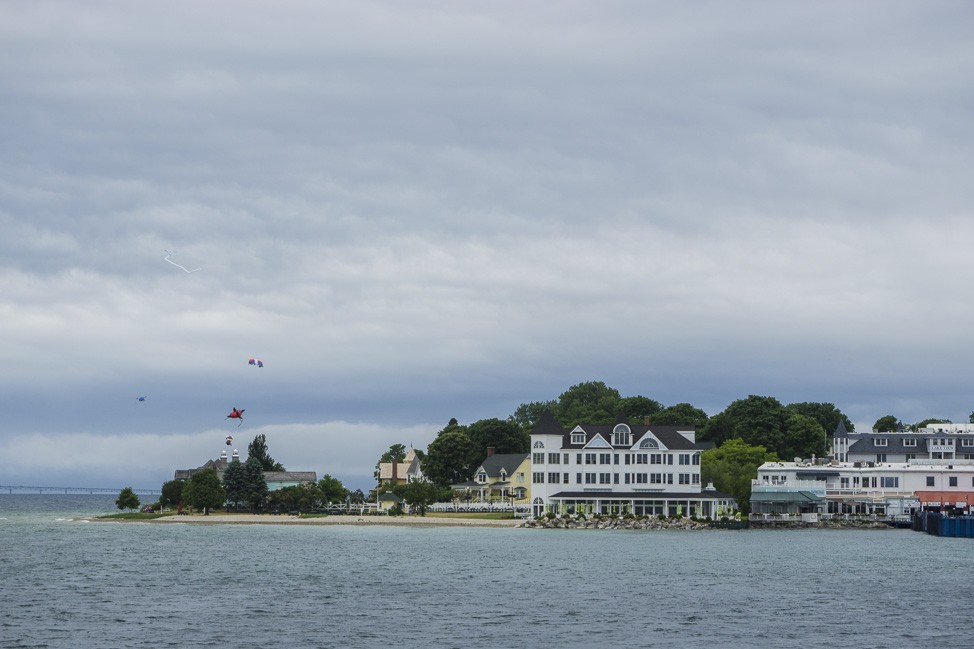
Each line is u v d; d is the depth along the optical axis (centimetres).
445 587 12481
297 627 9756
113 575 13712
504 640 9231
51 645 8900
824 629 9831
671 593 12056
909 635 9575
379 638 9275
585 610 10788
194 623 9931
